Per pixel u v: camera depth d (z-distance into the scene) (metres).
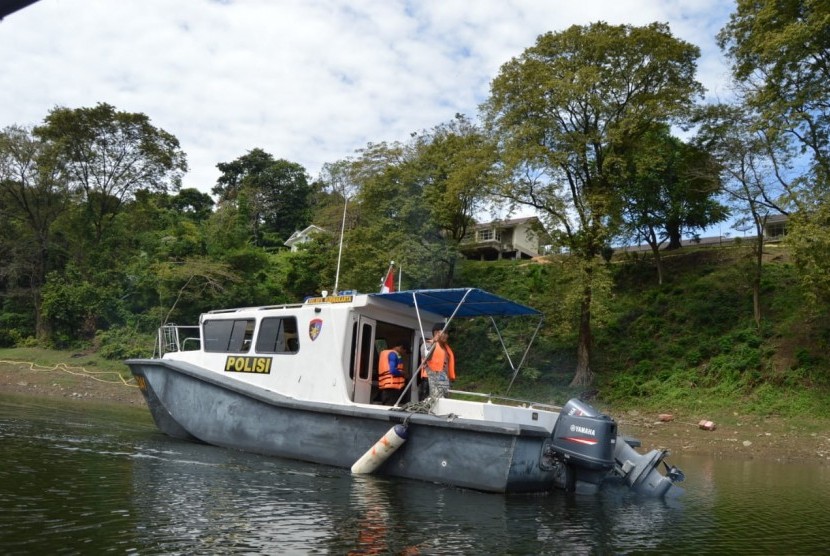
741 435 15.93
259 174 62.91
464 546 4.82
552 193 21.80
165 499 5.85
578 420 7.14
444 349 8.30
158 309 28.89
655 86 21.81
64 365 25.36
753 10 20.23
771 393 18.52
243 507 5.70
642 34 20.55
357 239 26.34
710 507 7.04
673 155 27.97
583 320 22.67
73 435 9.79
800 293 21.69
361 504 6.04
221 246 32.72
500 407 7.36
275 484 6.80
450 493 6.78
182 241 32.12
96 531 4.72
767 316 22.52
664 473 10.30
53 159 35.72
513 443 6.69
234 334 9.64
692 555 4.95
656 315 25.36
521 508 6.32
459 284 29.50
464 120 28.66
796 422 16.73
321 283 30.98
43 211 37.25
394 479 7.41
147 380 10.24
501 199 22.61
